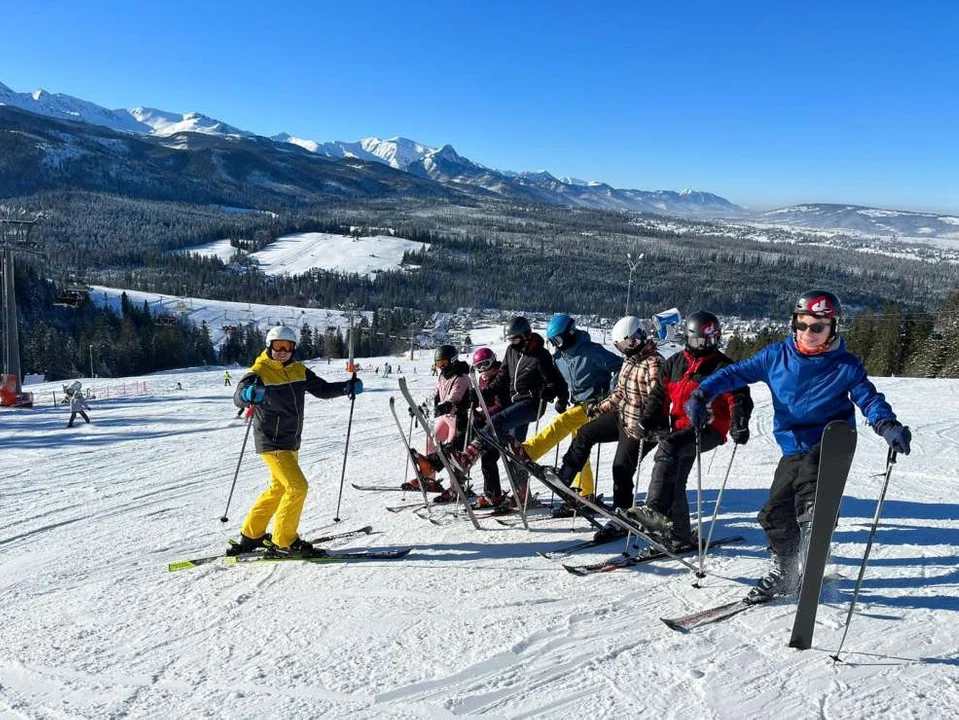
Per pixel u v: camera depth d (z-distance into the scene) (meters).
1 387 24.80
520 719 2.43
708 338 3.75
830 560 3.96
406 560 4.30
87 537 5.70
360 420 15.27
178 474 8.95
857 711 2.40
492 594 3.59
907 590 3.45
